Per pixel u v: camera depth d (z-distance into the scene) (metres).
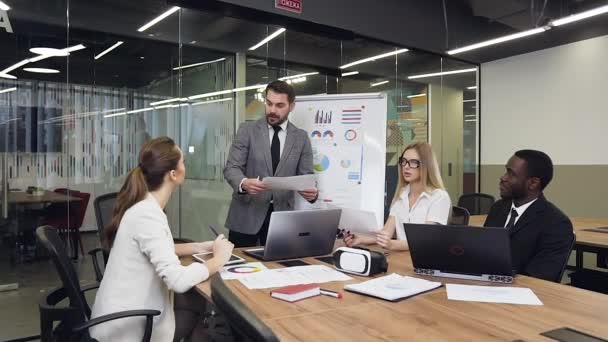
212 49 4.21
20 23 3.29
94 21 3.60
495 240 1.73
